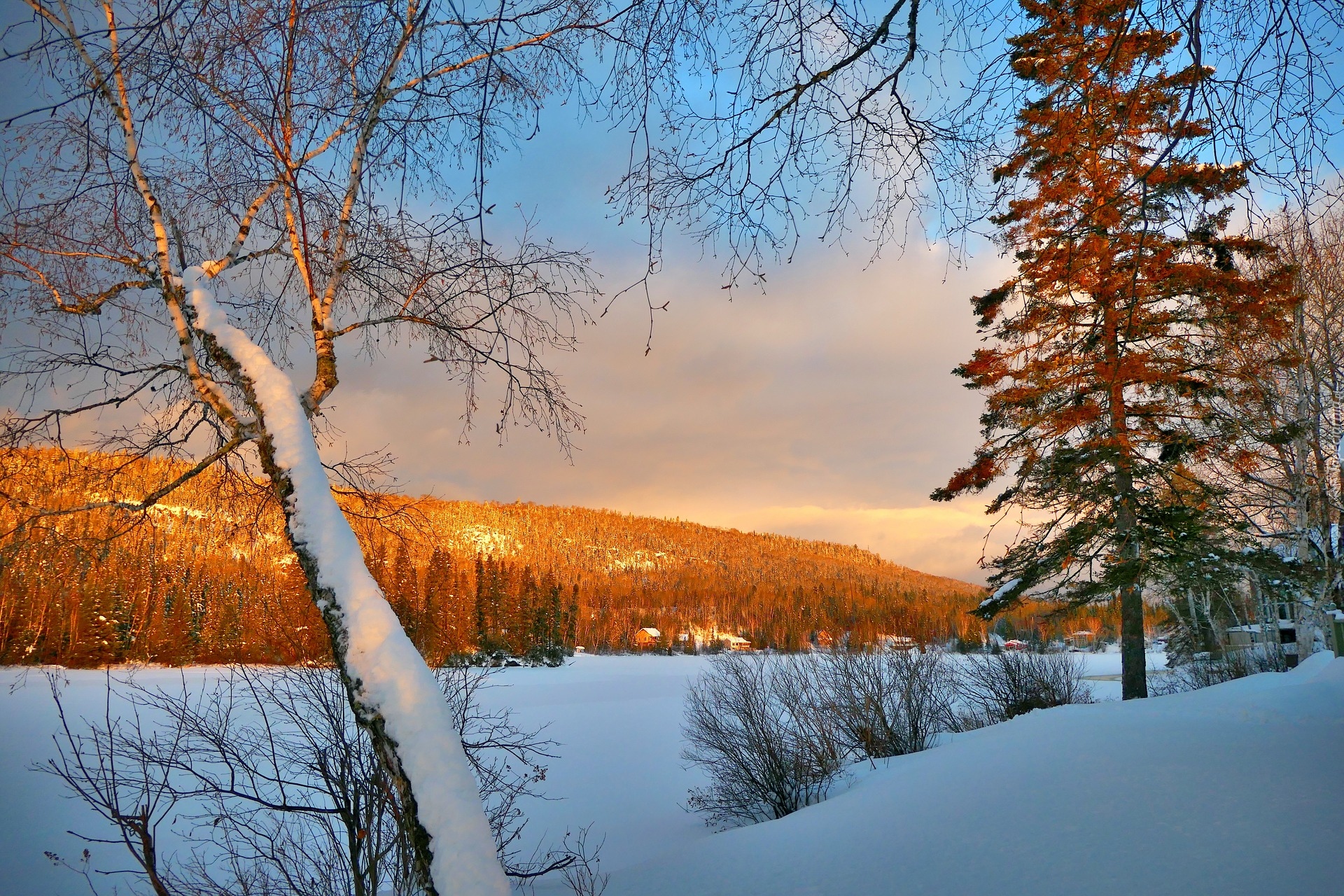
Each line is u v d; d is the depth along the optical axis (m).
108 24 3.59
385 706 3.01
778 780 11.32
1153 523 13.50
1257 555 13.51
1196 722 7.42
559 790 14.18
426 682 3.08
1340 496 14.54
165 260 4.07
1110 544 13.56
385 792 5.71
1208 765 5.68
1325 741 5.87
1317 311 14.05
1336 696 7.45
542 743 7.24
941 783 7.31
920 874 4.93
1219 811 4.62
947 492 15.48
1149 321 11.95
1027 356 13.15
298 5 3.42
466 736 6.86
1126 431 13.17
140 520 4.38
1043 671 15.02
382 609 3.23
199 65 3.34
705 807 12.22
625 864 9.68
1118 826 4.79
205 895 6.00
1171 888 3.70
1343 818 4.11
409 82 3.50
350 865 6.07
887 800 7.39
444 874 2.73
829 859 6.00
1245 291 10.71
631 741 19.61
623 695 31.28
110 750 5.37
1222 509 13.66
